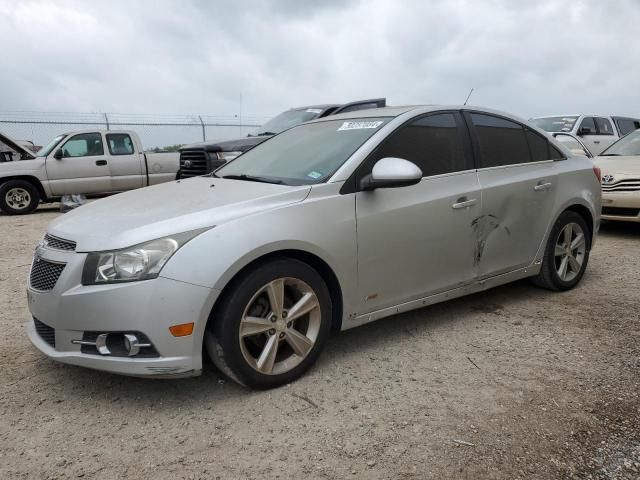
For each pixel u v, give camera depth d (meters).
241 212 3.01
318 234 3.16
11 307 4.59
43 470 2.41
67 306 2.81
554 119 14.40
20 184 11.33
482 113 4.32
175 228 2.84
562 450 2.53
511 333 3.94
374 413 2.86
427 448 2.55
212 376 3.29
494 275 4.23
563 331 3.96
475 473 2.38
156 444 2.61
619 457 2.48
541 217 4.48
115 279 2.74
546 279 4.72
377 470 2.40
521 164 4.41
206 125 16.95
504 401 2.97
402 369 3.37
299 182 3.42
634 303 4.56
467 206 3.89
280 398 3.02
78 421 2.81
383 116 3.90
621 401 2.95
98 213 3.25
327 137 3.95
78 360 2.84
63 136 11.91
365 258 3.39
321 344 3.27
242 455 2.52
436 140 3.90
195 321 2.78
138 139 12.55
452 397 3.02
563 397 3.01
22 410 2.92
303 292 3.17
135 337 2.74
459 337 3.87
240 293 2.90
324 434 2.67
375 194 3.45
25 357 3.57
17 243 7.64
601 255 6.36
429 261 3.73
